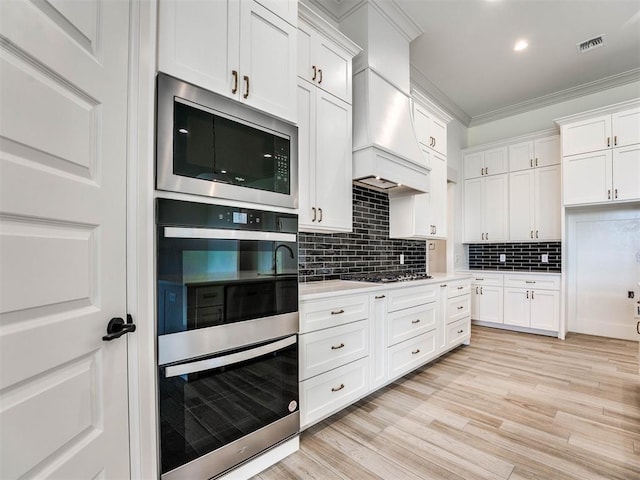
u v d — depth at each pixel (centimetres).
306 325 177
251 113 147
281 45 163
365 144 241
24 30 65
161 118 115
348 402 201
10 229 63
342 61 232
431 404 218
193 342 123
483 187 457
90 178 87
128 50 103
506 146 438
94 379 87
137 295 105
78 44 81
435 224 348
